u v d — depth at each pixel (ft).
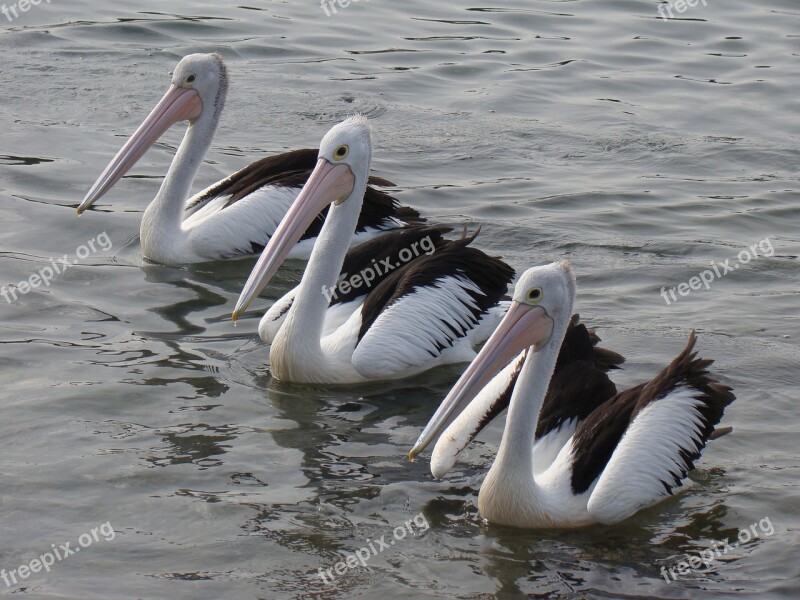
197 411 36.35
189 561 29.07
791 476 33.68
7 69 67.62
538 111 67.56
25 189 52.90
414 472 33.65
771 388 38.60
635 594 28.50
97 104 63.67
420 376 40.14
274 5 85.05
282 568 28.96
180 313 43.39
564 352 35.35
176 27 77.82
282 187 49.80
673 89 71.97
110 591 27.81
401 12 85.35
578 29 83.15
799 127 66.39
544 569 29.45
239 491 32.09
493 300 41.78
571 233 51.42
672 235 51.80
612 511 30.89
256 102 65.92
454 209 53.62
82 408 35.88
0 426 34.60
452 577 28.96
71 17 78.23
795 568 29.58
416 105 67.36
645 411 32.17
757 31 83.41
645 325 42.98
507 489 30.96
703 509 32.19
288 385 38.83
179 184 47.98
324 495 32.14
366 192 48.73
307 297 38.47
